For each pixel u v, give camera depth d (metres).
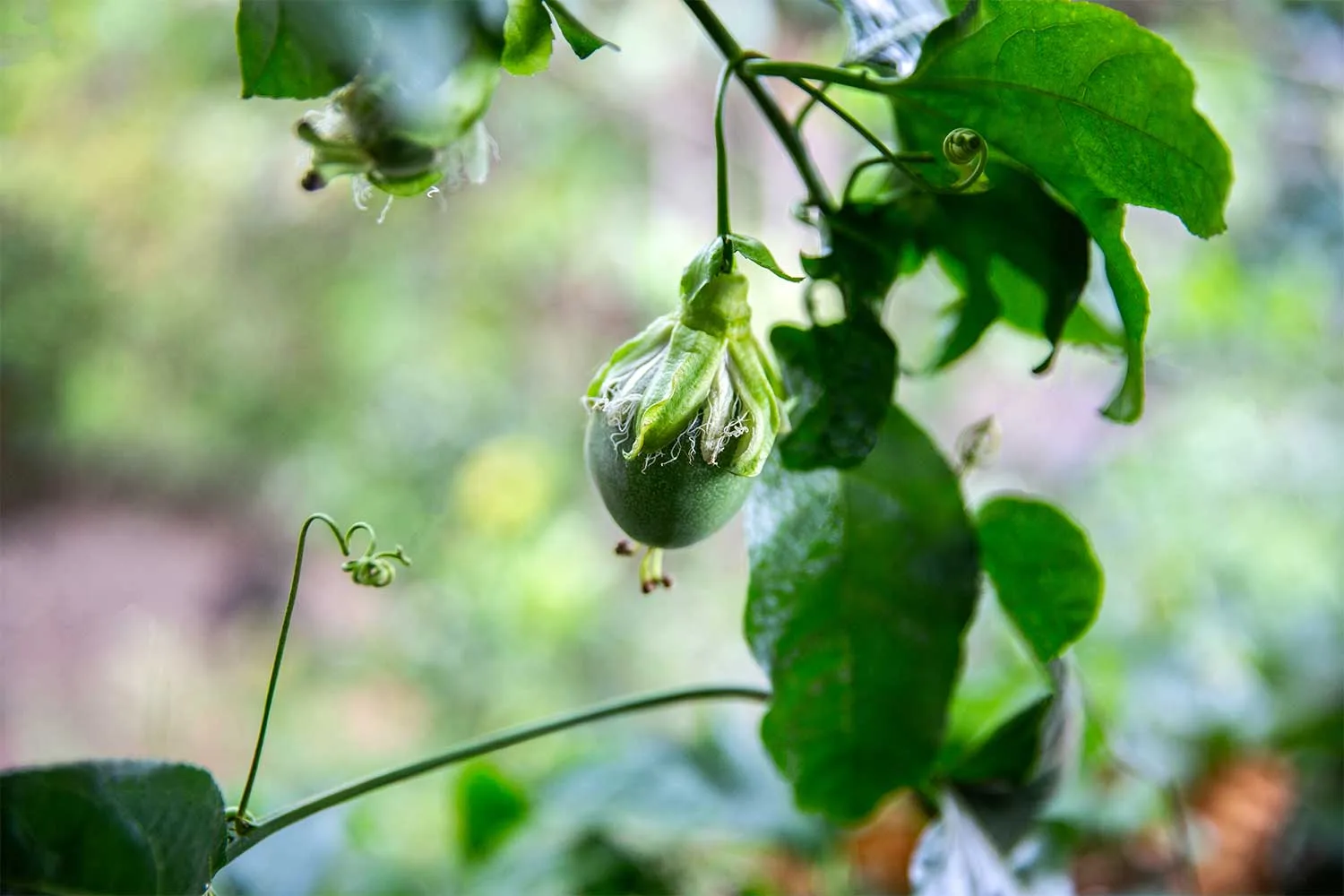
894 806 0.76
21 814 0.42
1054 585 0.54
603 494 0.46
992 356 1.43
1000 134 0.48
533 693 1.47
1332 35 1.33
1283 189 1.37
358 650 1.69
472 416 1.82
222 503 2.17
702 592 1.53
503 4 0.42
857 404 0.50
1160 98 0.46
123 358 1.98
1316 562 1.26
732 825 0.66
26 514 2.22
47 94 1.61
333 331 1.90
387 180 0.42
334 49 0.41
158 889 0.43
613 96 1.62
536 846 0.68
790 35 1.52
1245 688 0.95
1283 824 0.85
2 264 1.90
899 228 0.52
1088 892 0.77
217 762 1.53
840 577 0.53
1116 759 0.66
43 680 1.82
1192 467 1.32
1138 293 0.48
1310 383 1.31
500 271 1.80
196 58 1.68
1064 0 0.45
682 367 0.44
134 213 1.80
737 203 1.60
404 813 0.98
